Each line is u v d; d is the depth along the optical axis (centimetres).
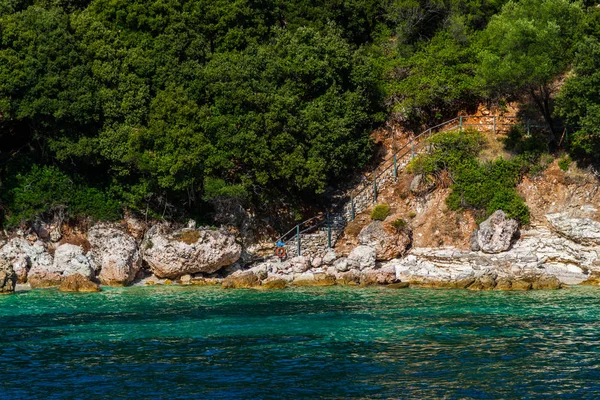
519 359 3056
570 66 5584
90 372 2934
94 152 5472
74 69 5462
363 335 3472
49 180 5516
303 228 5803
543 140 5688
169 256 5150
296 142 5619
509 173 5503
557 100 5422
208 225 5700
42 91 5406
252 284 4975
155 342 3378
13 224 5400
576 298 4378
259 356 3134
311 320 3806
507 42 5481
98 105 5506
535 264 5031
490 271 4938
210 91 5703
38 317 3941
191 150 5416
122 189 5662
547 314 3909
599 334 3447
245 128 5569
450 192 5509
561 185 5497
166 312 4056
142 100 5612
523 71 5362
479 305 4178
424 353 3158
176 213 5725
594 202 5381
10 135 5734
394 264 5206
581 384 2747
